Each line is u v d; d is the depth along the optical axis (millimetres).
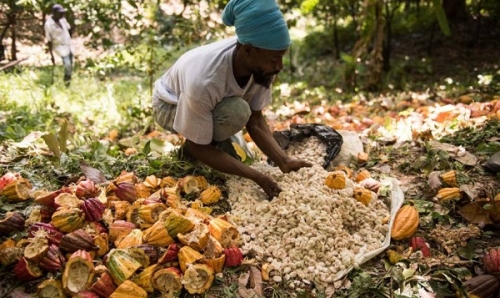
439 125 5469
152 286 2971
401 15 13016
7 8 11375
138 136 5328
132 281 2953
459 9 12375
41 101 7398
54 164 4285
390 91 9391
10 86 7812
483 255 3322
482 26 11945
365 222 3539
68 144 5113
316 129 4621
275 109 8133
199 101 3557
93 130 6840
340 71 10742
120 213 3480
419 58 11016
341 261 3227
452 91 8102
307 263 3225
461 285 3068
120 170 4375
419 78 10023
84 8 8039
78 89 8961
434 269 3217
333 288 3098
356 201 3621
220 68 3576
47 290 2867
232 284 3076
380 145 5074
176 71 3893
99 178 3977
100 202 3342
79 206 3348
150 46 7965
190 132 3670
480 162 4402
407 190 4105
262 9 3250
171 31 8773
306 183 3764
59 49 9828
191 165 4289
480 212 3607
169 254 3066
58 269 3016
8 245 3146
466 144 4773
